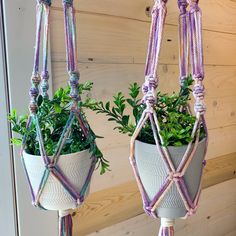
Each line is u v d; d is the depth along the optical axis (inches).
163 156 19.8
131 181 40.0
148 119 20.8
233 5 49.6
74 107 22.0
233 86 52.6
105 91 35.8
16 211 30.5
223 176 53.9
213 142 50.6
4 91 28.9
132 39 37.2
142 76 38.8
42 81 23.9
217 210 53.9
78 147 22.6
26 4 28.8
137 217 41.3
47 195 22.0
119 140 37.9
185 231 48.6
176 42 41.6
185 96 24.5
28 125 22.5
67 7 21.7
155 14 20.6
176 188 20.1
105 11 34.4
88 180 23.3
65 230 23.7
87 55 33.9
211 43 47.1
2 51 28.4
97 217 37.4
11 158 29.8
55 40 31.4
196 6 21.1
